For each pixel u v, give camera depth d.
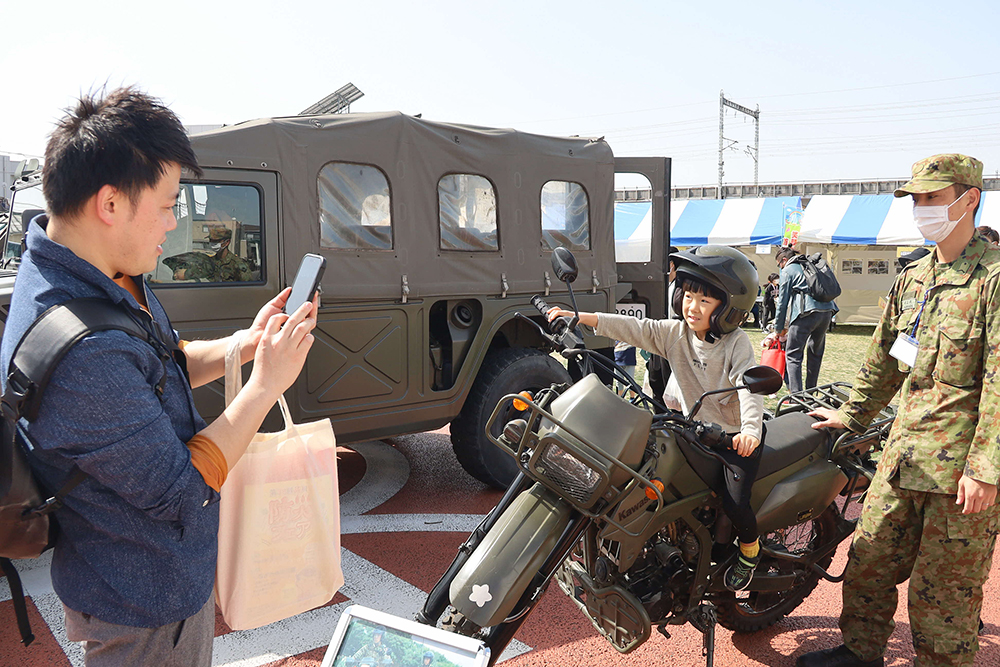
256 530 1.88
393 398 4.81
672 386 3.17
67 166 1.45
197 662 1.67
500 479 5.31
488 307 5.20
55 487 1.47
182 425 1.64
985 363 2.55
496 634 2.22
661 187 6.42
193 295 4.07
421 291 4.84
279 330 1.70
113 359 1.42
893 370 3.05
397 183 4.71
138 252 1.55
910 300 2.89
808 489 2.98
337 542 2.02
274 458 1.90
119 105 1.49
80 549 1.51
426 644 1.59
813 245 18.91
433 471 5.90
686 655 3.25
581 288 5.79
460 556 2.34
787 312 9.05
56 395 1.38
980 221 17.42
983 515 2.65
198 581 1.59
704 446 2.62
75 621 1.54
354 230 4.60
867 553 2.95
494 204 5.23
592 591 2.62
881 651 3.03
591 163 5.81
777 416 3.46
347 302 4.57
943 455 2.66
